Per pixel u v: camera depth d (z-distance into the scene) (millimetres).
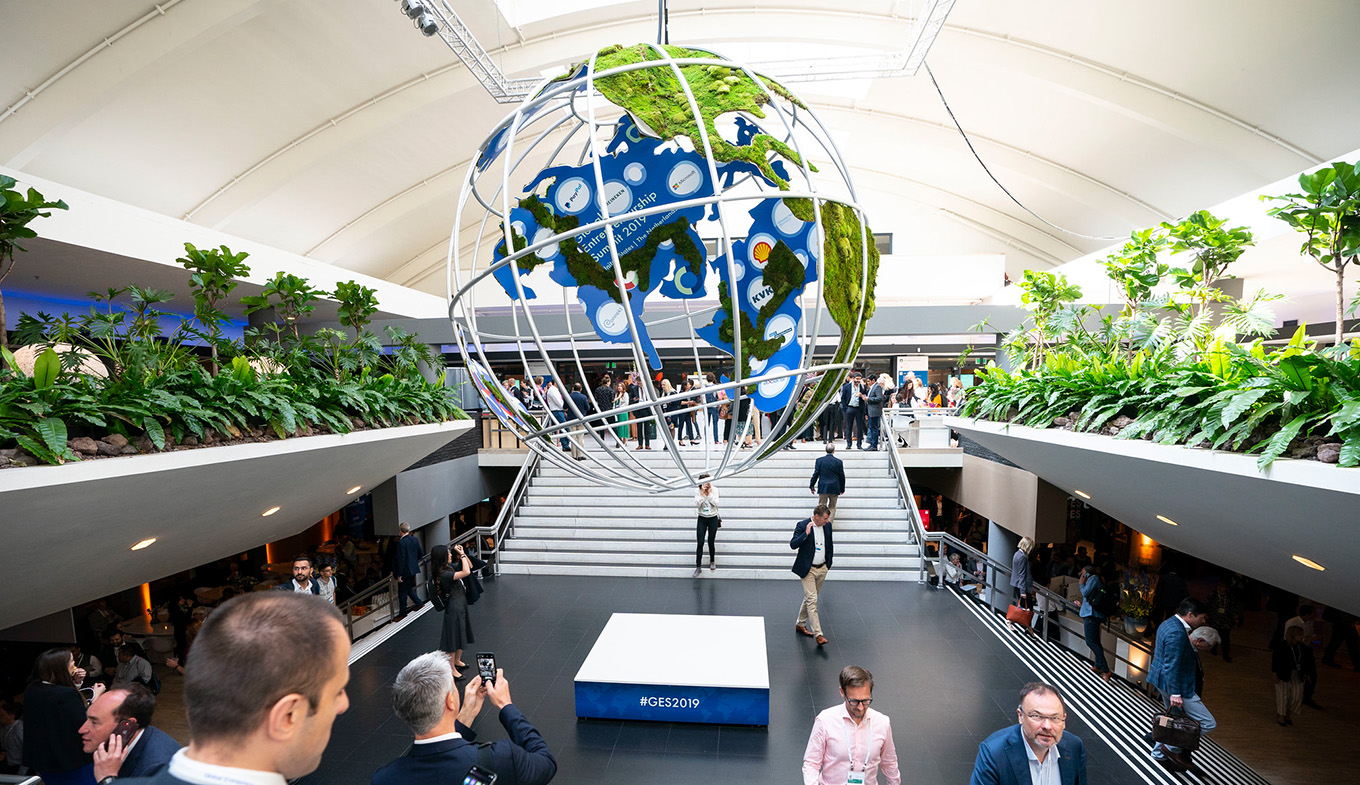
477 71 12500
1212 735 7695
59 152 11750
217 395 6043
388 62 14086
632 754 5578
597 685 6129
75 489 4391
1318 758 7156
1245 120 13180
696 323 16094
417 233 21750
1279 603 11141
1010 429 7820
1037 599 9836
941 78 16578
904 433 15039
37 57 10211
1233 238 7227
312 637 1028
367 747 5730
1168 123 13922
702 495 10375
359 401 8008
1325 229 4891
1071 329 9203
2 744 6152
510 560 11438
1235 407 4277
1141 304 8406
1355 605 5191
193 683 990
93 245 8664
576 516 12367
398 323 16688
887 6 14617
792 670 7195
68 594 6074
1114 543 15477
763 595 9828
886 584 10375
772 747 5684
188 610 9328
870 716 3697
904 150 21000
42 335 5973
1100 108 15039
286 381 7176
